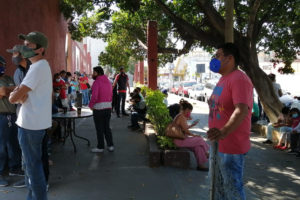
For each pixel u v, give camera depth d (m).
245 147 2.84
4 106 4.54
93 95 6.36
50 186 4.55
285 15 8.38
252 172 5.59
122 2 8.56
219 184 2.93
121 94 11.80
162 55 15.06
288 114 7.49
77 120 11.16
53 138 7.54
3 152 4.62
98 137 6.52
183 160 5.48
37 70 3.17
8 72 6.89
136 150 6.77
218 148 2.91
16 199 4.04
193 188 4.54
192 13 9.38
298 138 6.88
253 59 8.82
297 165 6.07
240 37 8.82
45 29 8.81
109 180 4.84
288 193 4.59
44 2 8.74
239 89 2.68
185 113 5.70
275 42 10.23
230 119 2.62
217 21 8.28
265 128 9.04
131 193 4.33
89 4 11.38
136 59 17.11
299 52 10.44
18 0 7.29
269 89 8.86
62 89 8.80
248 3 9.53
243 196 2.90
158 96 6.78
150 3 9.48
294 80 20.48
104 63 17.11
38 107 3.21
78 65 24.06
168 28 10.92
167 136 5.72
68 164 5.68
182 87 30.58
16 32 7.18
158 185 4.64
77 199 4.10
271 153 7.05
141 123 10.27
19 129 3.25
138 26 13.63
